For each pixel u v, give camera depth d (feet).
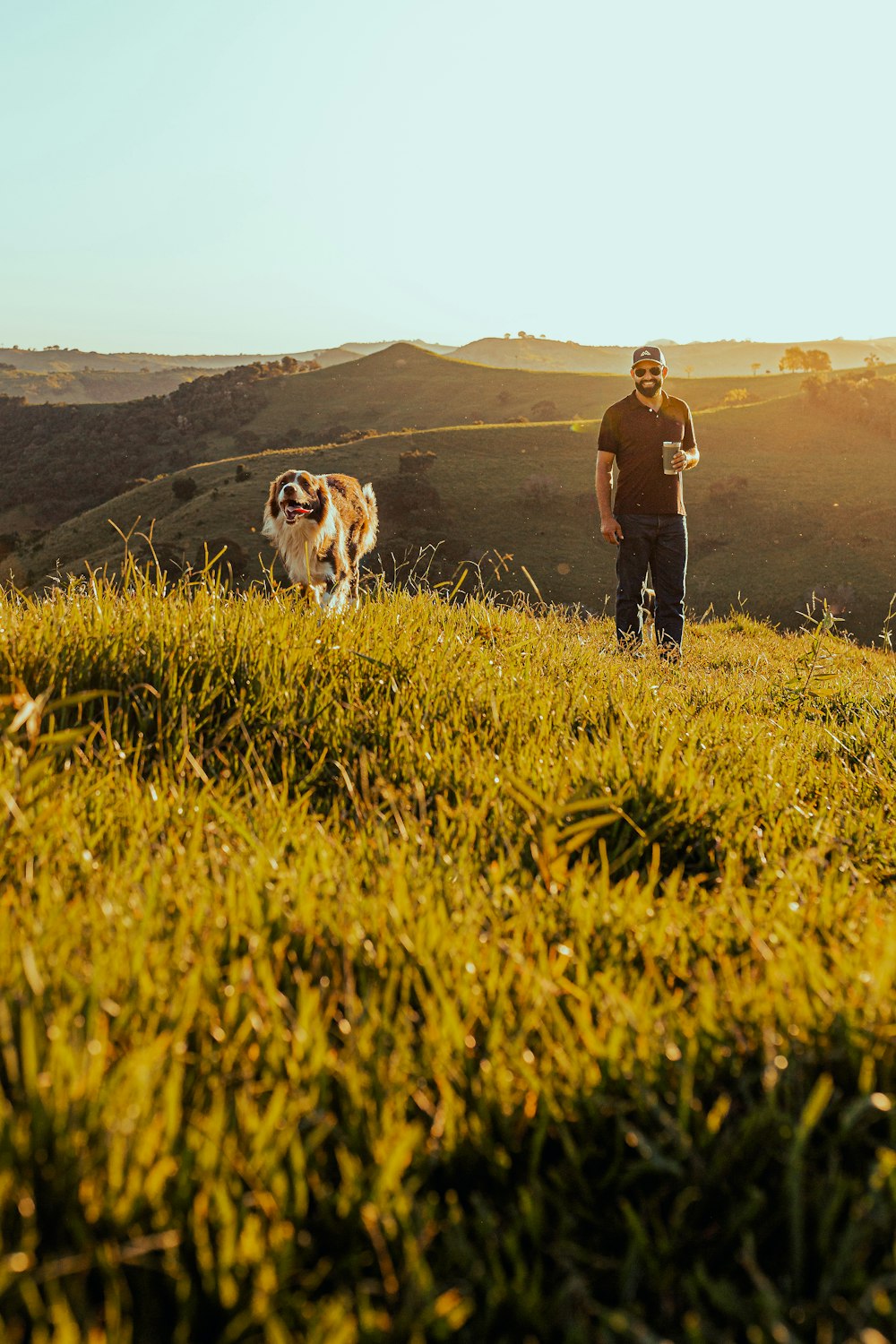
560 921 6.54
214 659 11.18
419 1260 3.71
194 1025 4.96
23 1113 4.03
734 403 469.57
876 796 11.09
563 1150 4.68
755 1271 3.71
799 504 282.56
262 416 605.31
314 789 9.34
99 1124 3.98
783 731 13.89
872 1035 4.95
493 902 6.61
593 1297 4.00
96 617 11.83
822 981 5.58
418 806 8.60
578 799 8.43
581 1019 5.11
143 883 6.48
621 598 27.07
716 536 277.03
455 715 11.17
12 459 536.42
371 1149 4.34
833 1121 4.77
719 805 9.16
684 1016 5.39
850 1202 4.26
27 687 10.14
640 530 26.68
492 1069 4.80
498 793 8.96
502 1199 4.41
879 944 6.08
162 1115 4.13
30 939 5.43
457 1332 3.69
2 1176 3.64
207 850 7.32
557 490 303.89
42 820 6.78
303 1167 4.11
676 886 7.44
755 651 28.68
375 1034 5.05
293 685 11.19
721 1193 4.38
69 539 281.95
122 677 10.57
